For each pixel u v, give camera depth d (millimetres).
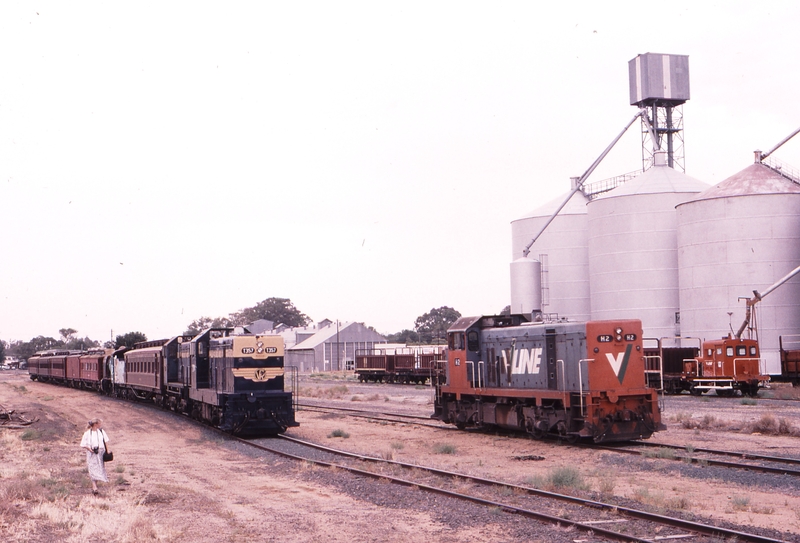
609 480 17234
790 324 56812
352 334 133250
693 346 59875
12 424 33969
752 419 30234
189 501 15781
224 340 30750
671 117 79125
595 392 23266
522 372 26750
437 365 32625
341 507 15039
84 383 68812
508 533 12453
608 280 68938
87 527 12750
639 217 67188
